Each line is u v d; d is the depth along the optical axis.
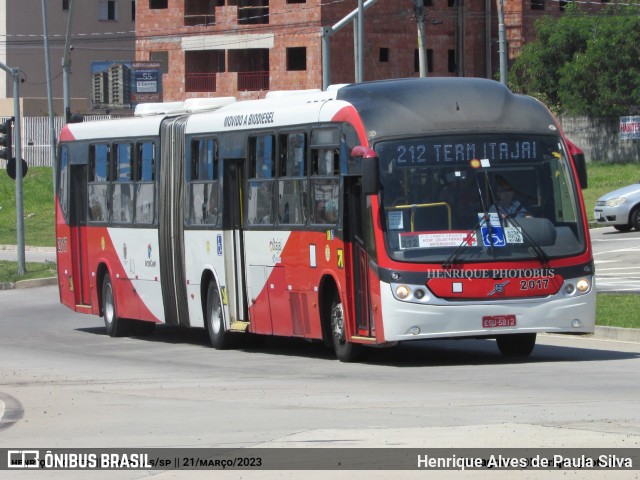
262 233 31.69
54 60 138.75
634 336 32.47
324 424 18.88
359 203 27.91
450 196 27.06
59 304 52.03
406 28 110.06
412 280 26.55
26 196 104.94
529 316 26.84
